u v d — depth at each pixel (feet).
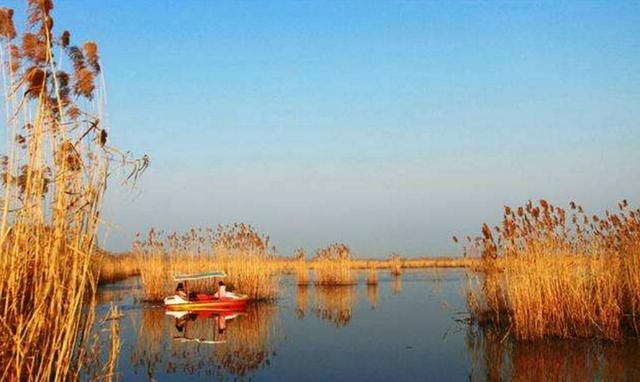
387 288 148.66
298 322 90.58
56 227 26.35
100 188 27.84
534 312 68.23
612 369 53.93
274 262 130.82
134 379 54.29
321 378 55.67
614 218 74.69
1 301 25.64
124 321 90.22
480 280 88.28
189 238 127.75
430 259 287.28
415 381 54.03
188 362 61.62
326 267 160.97
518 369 55.88
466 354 64.49
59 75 27.14
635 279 73.82
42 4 25.96
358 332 81.15
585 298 70.13
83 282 27.04
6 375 24.82
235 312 103.24
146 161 29.09
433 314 97.66
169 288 122.83
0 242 25.13
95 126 27.73
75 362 29.12
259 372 57.88
